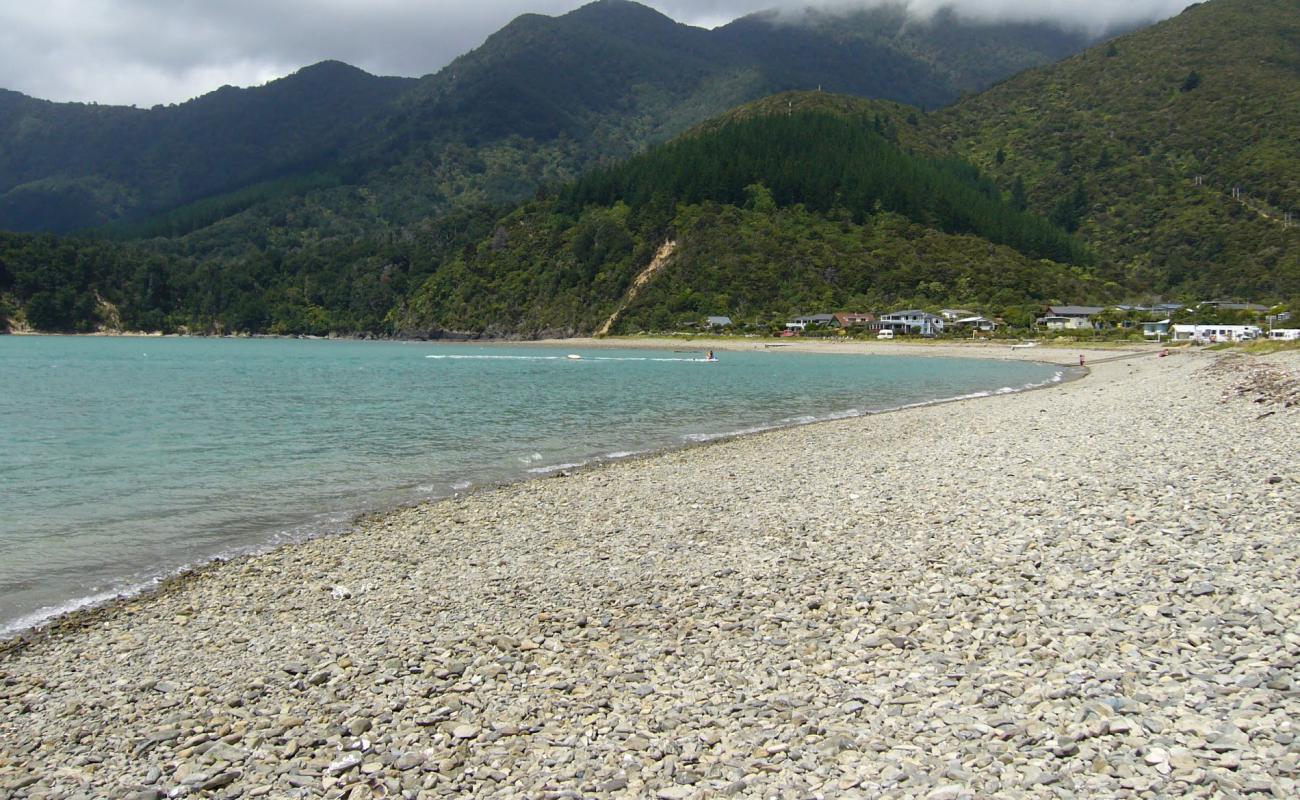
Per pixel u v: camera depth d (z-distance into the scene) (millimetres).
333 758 8094
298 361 106938
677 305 172500
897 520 16266
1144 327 138000
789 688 8992
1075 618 9844
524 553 15766
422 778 7625
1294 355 57688
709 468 24953
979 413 37312
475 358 117000
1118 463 19781
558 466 26953
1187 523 13258
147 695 9875
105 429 36625
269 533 18500
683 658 10062
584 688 9383
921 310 158000
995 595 11078
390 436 34406
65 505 21438
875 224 192875
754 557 14391
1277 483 15398
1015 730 7398
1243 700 7363
